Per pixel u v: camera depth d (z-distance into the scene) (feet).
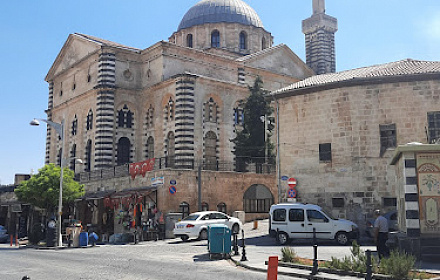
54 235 105.70
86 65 170.19
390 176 91.86
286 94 105.19
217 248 65.77
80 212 151.02
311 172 99.96
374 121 94.43
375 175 93.04
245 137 145.07
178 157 140.77
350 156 95.61
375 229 60.34
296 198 100.89
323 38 222.69
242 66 168.25
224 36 192.65
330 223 79.77
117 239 114.11
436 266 52.65
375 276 46.55
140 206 123.24
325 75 116.78
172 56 153.89
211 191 123.85
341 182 96.07
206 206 122.52
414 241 56.44
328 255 64.39
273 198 137.08
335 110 98.27
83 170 165.58
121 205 131.34
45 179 131.44
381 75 93.25
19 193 134.72
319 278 47.96
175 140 142.92
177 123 142.61
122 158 157.58
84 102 169.48
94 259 68.59
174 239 108.78
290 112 104.73
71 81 181.88
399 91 93.04
